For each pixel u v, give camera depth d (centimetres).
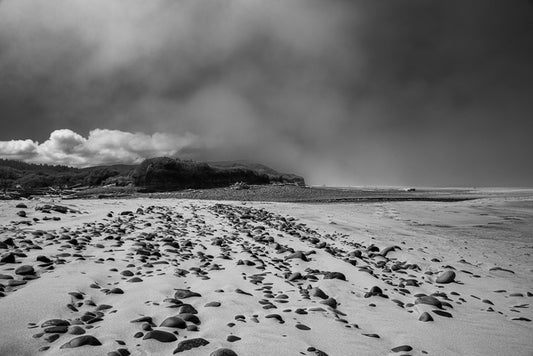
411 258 1137
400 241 1451
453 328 537
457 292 798
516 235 1731
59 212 1280
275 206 2589
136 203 1934
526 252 1336
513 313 661
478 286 866
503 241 1564
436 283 876
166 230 1132
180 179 4553
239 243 1062
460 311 640
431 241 1498
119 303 493
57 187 4547
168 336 388
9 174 5125
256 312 507
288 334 437
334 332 463
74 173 5172
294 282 716
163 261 748
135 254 784
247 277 699
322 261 924
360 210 2638
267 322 469
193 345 376
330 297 643
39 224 1035
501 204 3519
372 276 829
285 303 569
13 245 746
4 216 1086
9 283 514
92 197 3272
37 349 336
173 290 569
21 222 1020
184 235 1098
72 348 338
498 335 522
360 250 1195
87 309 459
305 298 612
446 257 1202
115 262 704
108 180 4759
